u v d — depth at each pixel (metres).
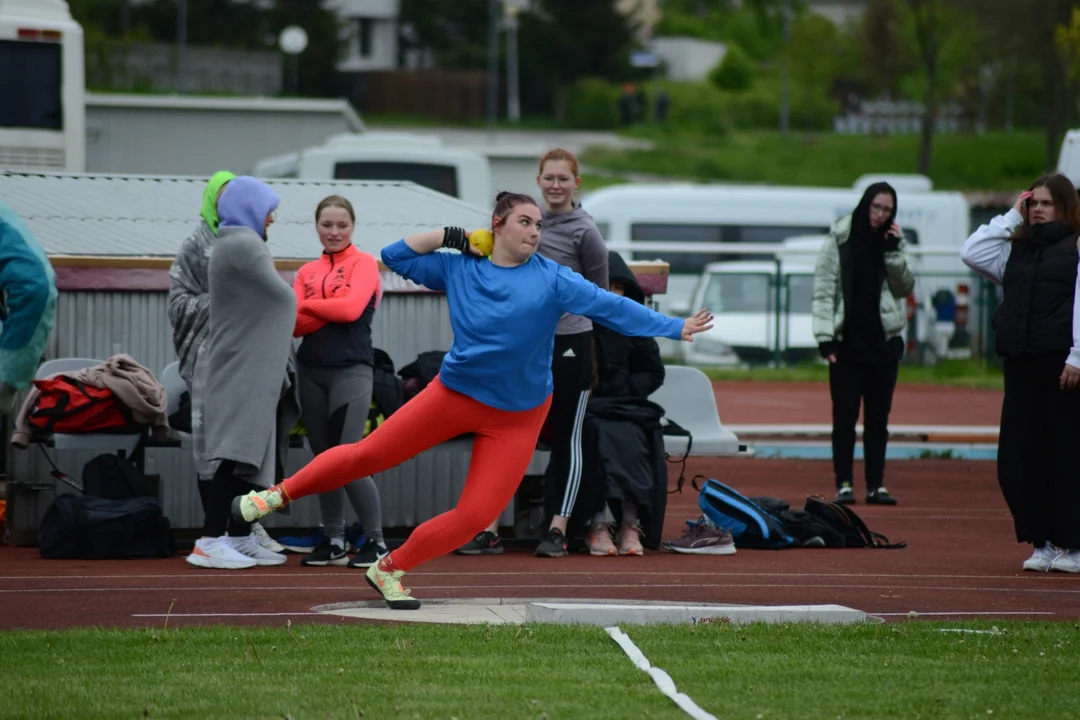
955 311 80.50
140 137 81.94
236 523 27.50
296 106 84.56
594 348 30.03
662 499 29.53
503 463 22.00
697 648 19.27
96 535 28.27
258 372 26.36
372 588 24.73
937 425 59.03
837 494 39.19
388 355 31.30
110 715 15.69
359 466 21.83
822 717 15.80
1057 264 27.39
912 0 181.62
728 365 79.56
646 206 101.88
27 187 34.56
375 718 15.59
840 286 38.09
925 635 20.31
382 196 36.78
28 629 20.78
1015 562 29.23
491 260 21.45
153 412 28.84
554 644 19.55
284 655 18.67
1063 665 18.44
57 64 63.56
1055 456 27.58
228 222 26.45
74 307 31.14
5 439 32.28
